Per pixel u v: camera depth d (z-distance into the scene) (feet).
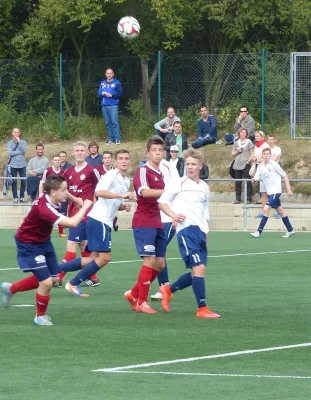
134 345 56.39
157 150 67.87
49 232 63.26
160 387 45.44
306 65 173.78
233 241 126.82
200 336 59.36
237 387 45.34
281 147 171.01
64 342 57.31
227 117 180.45
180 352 54.19
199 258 66.64
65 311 69.97
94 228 75.00
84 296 77.77
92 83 192.65
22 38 196.13
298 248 117.60
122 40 199.72
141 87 189.67
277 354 53.57
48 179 61.72
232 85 181.47
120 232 141.90
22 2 207.10
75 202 63.77
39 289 63.57
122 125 186.70
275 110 177.68
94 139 189.16
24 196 161.07
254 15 189.16
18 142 162.50
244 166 153.89
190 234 66.64
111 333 60.49
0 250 115.75
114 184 73.31
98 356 53.11
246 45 190.90
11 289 66.39
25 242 62.80
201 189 66.85
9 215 156.15
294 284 85.46
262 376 47.85
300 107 174.29
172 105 185.16
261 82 177.58
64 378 47.44
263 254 110.73
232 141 173.27
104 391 44.62
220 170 168.55
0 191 175.83
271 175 130.41
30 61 193.88
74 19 187.42
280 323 64.59
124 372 48.80
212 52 198.49
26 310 70.38
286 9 191.31
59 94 192.03
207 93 182.91
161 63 185.26
